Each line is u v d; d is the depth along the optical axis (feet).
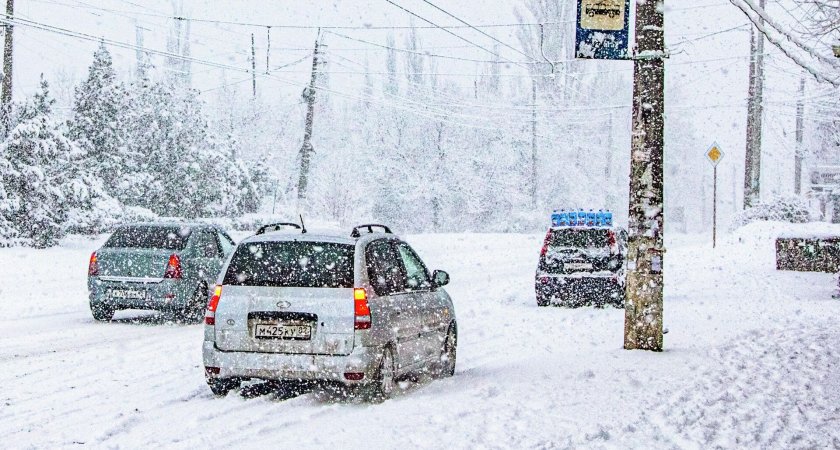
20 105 103.60
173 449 21.72
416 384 32.01
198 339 42.78
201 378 32.17
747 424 24.85
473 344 42.88
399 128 212.02
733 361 36.19
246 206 162.50
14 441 22.59
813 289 70.03
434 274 34.24
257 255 28.78
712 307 57.93
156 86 145.59
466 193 211.41
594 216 59.98
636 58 36.63
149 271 48.19
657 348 38.58
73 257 89.40
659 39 36.50
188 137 145.18
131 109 142.82
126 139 137.80
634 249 38.55
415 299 31.50
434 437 22.81
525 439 22.59
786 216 133.80
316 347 27.35
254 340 27.66
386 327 28.50
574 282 58.54
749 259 99.55
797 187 175.01
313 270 28.22
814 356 37.76
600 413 25.94
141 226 50.83
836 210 163.43
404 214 212.23
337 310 27.48
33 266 79.61
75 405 27.22
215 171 147.43
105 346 40.24
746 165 140.26
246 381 31.60
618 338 43.93
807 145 158.92
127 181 133.90
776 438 23.18
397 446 21.94
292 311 27.58
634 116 37.58
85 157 130.72
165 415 25.81
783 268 87.40
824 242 85.81
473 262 100.32
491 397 28.48
